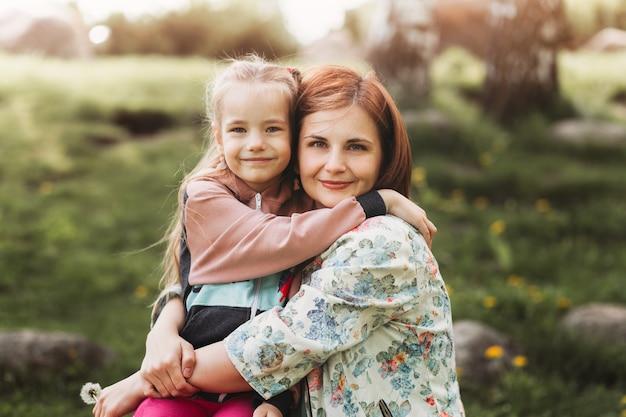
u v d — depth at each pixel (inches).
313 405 74.8
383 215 78.2
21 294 226.8
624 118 426.6
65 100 413.4
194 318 77.8
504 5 392.8
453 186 326.3
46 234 271.3
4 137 357.7
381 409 74.4
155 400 76.3
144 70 499.2
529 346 181.2
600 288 223.6
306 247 75.4
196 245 80.0
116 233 281.0
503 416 151.3
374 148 80.7
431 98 419.2
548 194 315.6
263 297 76.9
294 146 83.0
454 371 80.6
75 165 345.4
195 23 751.7
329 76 82.1
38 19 581.0
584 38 669.3
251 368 72.1
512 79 393.1
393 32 412.2
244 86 80.8
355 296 73.0
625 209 293.0
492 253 257.6
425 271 77.7
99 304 226.7
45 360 165.8
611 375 168.4
